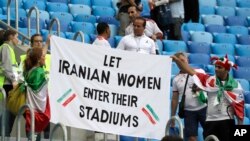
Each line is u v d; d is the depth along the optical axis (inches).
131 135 1222.9
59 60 1203.9
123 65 1225.4
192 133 1326.3
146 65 1231.5
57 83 1200.8
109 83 1219.9
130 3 1795.0
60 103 1200.2
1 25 1621.6
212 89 1262.3
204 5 2150.6
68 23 1863.9
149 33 1769.2
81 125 1205.7
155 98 1231.5
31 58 1222.3
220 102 1262.3
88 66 1213.7
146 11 1996.8
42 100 1211.9
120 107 1222.3
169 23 1839.3
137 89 1228.5
